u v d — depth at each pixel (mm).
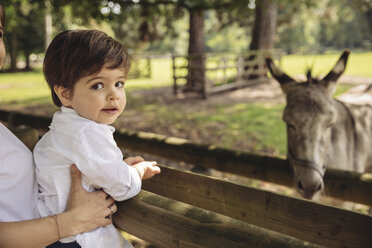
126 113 10281
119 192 1103
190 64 13398
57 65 1064
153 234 1120
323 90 2480
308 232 1217
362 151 2898
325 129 2316
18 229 976
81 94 1057
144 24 17359
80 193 1104
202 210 1058
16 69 30188
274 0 9773
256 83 16016
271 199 1300
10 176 1112
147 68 22391
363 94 3922
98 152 1064
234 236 953
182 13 14383
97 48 1014
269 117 9102
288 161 2332
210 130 7938
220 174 5121
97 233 1127
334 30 51781
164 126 8453
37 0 9469
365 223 1083
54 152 1134
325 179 2211
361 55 34906
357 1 30641
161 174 1619
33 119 4258
